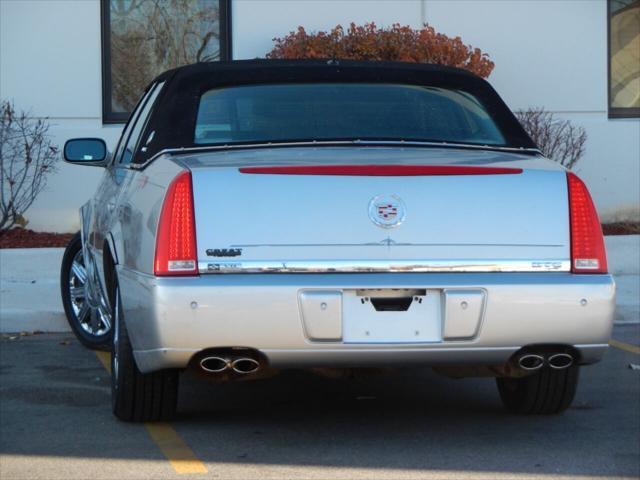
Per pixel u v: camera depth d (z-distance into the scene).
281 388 6.55
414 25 12.75
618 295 9.88
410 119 5.66
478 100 5.84
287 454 5.01
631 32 13.40
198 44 12.95
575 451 5.08
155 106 5.80
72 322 8.03
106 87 12.70
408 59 11.45
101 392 6.43
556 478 4.65
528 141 5.66
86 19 12.33
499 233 4.82
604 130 12.98
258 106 5.62
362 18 12.70
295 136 5.52
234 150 5.31
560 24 12.91
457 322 4.72
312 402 6.16
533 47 12.91
